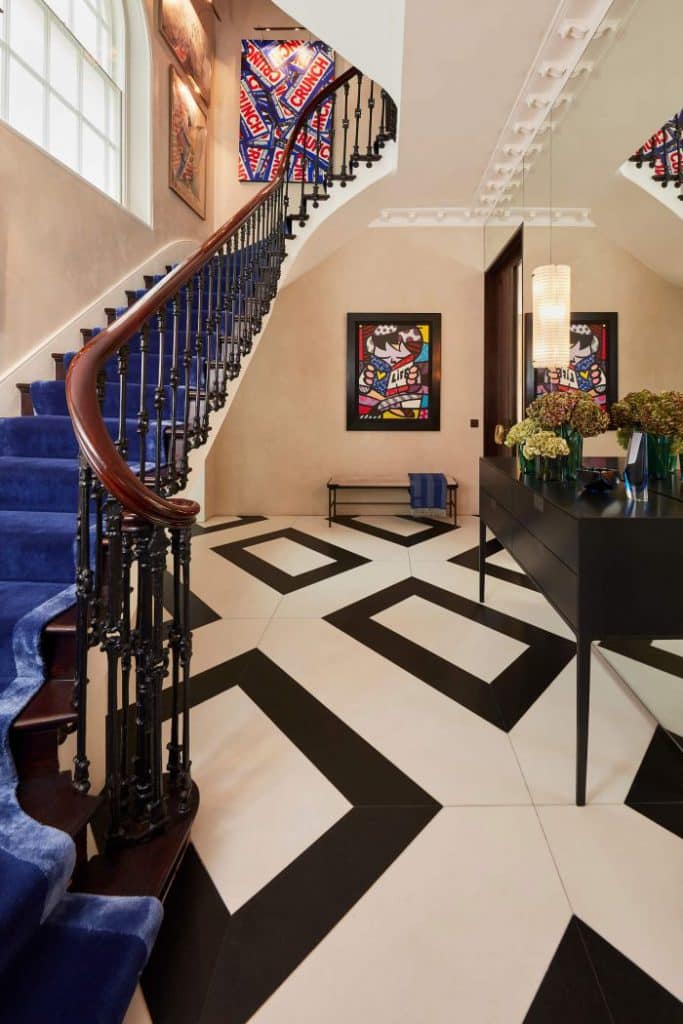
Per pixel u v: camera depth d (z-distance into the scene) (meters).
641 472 1.97
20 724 1.40
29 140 3.33
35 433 2.73
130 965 1.04
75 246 3.81
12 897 0.99
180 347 3.95
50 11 3.76
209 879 1.41
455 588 3.79
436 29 2.96
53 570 2.02
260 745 1.99
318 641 2.91
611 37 2.71
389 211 5.62
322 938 1.24
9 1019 0.92
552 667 2.60
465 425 6.27
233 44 6.27
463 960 1.19
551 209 3.62
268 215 4.39
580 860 1.47
